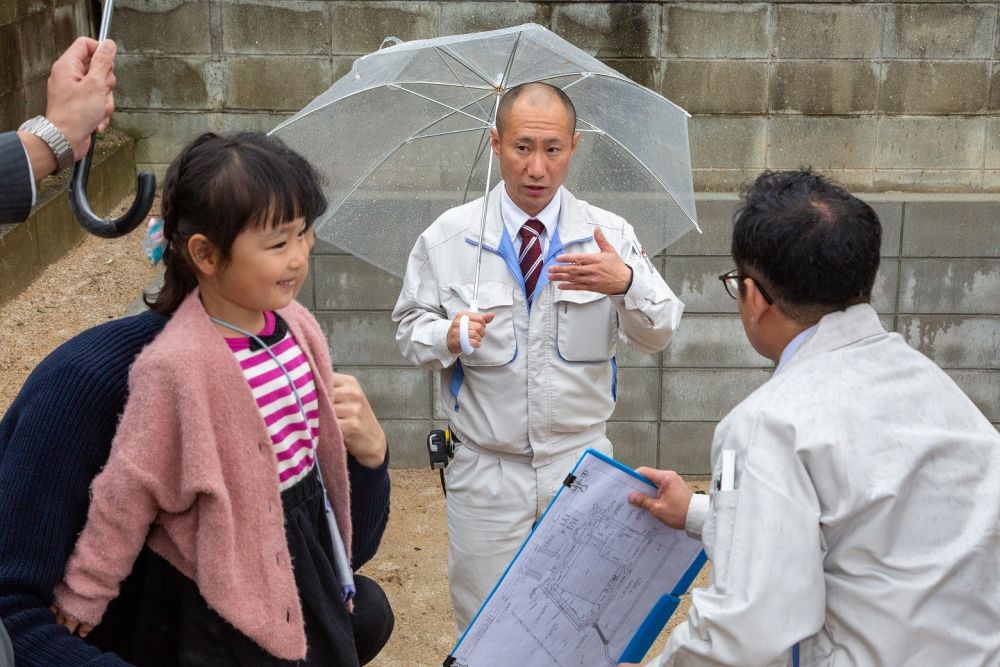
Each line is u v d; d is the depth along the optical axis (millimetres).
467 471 3045
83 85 1581
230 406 1555
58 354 1577
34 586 1499
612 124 3143
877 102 4855
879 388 1688
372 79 2980
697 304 4832
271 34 4984
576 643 2283
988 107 4840
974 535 1634
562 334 2922
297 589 1684
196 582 1591
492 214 3006
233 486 1562
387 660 3809
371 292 4844
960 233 4730
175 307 1638
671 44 4832
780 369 1783
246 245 1541
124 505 1507
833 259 1690
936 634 1612
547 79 3090
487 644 2275
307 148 3131
